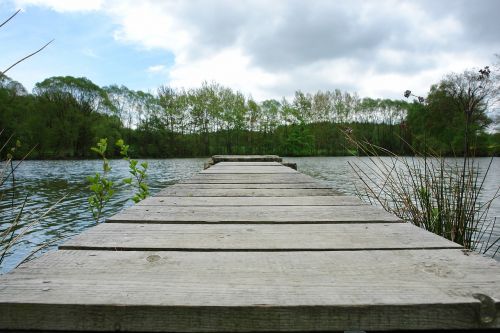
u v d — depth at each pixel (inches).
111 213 315.6
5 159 86.2
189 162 1390.3
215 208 80.8
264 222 65.5
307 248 47.7
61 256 42.3
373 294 31.1
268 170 207.6
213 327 28.5
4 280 33.8
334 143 1963.6
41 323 28.5
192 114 1871.3
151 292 31.4
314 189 118.6
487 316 28.7
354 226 61.9
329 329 28.7
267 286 33.3
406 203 124.6
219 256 43.6
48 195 432.5
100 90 1792.6
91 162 1365.7
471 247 107.0
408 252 45.0
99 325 28.5
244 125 1969.7
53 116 1542.8
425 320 28.8
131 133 1828.2
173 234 55.3
